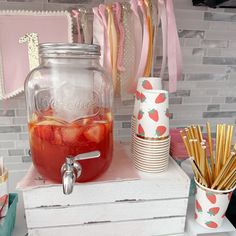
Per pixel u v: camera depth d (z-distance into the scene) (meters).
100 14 0.68
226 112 0.96
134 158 0.60
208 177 0.56
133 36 0.72
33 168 0.59
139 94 0.61
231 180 0.54
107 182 0.54
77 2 0.75
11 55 0.73
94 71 0.56
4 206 0.55
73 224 0.56
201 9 0.81
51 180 0.52
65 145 0.48
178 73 0.74
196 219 0.62
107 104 0.57
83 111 0.52
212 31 0.85
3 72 0.74
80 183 0.53
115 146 0.75
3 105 0.81
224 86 0.93
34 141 0.50
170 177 0.57
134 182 0.55
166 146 0.57
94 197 0.54
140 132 0.57
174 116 0.93
